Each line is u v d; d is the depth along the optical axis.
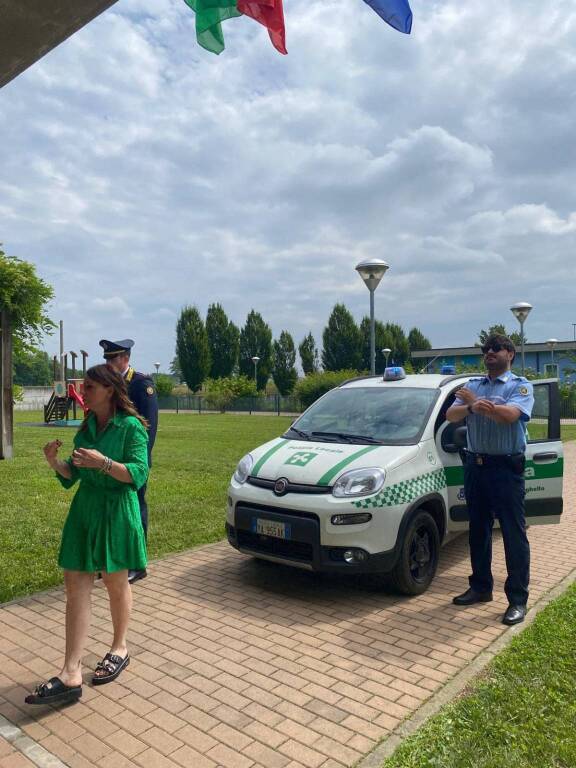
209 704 3.48
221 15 3.40
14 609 4.94
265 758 3.00
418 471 5.27
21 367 102.62
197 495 9.62
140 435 3.59
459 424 5.93
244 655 4.09
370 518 4.82
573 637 4.22
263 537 5.21
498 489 4.72
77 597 3.50
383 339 64.06
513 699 3.40
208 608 4.93
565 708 3.32
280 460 5.45
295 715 3.37
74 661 3.48
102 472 3.44
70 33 3.38
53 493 9.70
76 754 3.03
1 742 3.12
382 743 3.10
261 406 47.78
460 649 4.16
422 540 5.30
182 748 3.08
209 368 63.50
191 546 6.78
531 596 5.18
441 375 6.72
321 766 2.93
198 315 63.12
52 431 23.16
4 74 3.75
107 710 3.42
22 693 3.61
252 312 67.06
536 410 5.91
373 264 11.64
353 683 3.71
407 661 3.99
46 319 25.34
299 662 3.99
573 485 10.92
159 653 4.12
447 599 5.12
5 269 23.16
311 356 69.25
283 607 4.95
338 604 5.01
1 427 11.37
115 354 5.36
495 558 6.39
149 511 8.43
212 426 27.59
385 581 5.25
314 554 4.88
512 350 4.90
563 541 7.04
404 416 5.81
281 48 3.36
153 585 5.48
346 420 6.02
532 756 2.93
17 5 3.09
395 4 3.32
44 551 6.47
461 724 3.20
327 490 4.96
